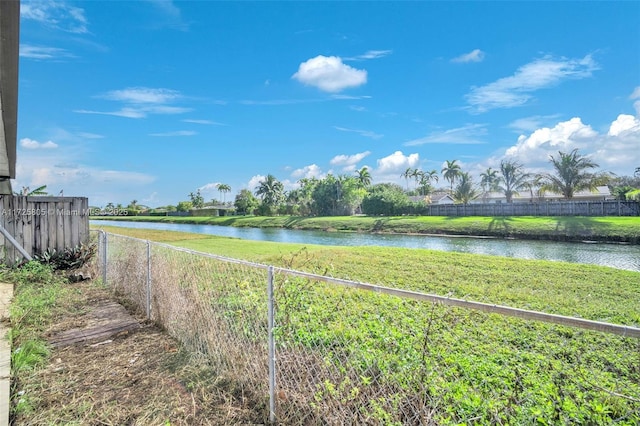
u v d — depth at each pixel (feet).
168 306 12.84
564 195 128.06
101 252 21.66
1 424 7.19
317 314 10.71
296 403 7.61
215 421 7.63
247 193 225.15
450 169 185.98
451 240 78.48
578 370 9.15
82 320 14.08
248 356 8.84
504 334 11.88
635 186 145.38
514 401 7.45
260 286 13.03
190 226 154.40
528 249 59.16
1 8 11.05
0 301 15.56
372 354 8.41
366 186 200.44
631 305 18.03
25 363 9.75
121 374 9.66
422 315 11.13
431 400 6.50
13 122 19.08
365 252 36.99
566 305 17.88
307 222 138.51
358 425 6.58
